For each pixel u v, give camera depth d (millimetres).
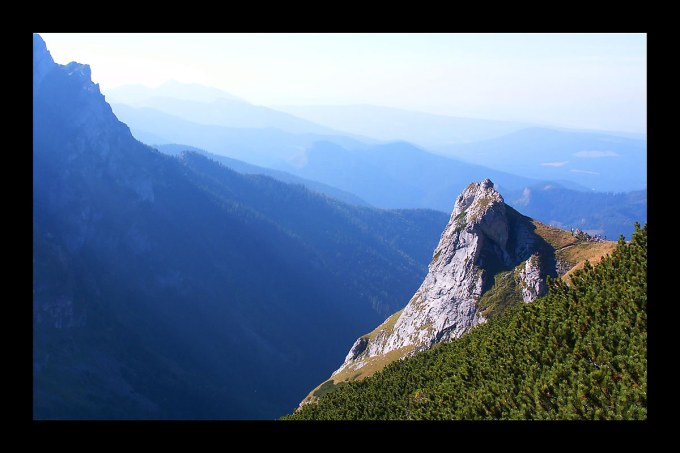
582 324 36438
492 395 36000
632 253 40406
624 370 27750
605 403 26750
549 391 31406
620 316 33719
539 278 113812
